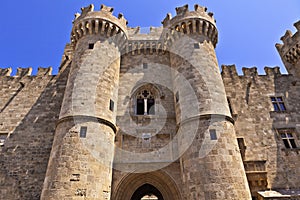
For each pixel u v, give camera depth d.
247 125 19.11
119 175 15.61
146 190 22.36
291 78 22.33
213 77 17.48
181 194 14.99
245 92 21.12
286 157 17.55
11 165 17.11
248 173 16.27
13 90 21.20
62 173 13.01
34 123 19.17
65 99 16.81
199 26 20.22
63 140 14.31
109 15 20.83
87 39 19.70
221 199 12.25
